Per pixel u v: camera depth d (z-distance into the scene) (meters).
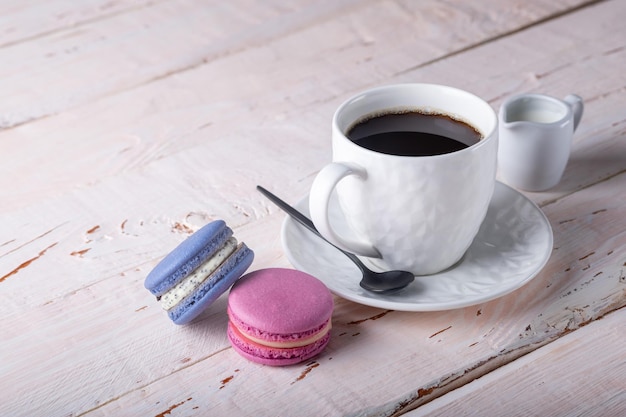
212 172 0.77
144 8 1.02
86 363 0.63
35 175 0.78
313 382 0.61
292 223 0.69
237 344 0.62
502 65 0.88
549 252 0.66
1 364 0.63
